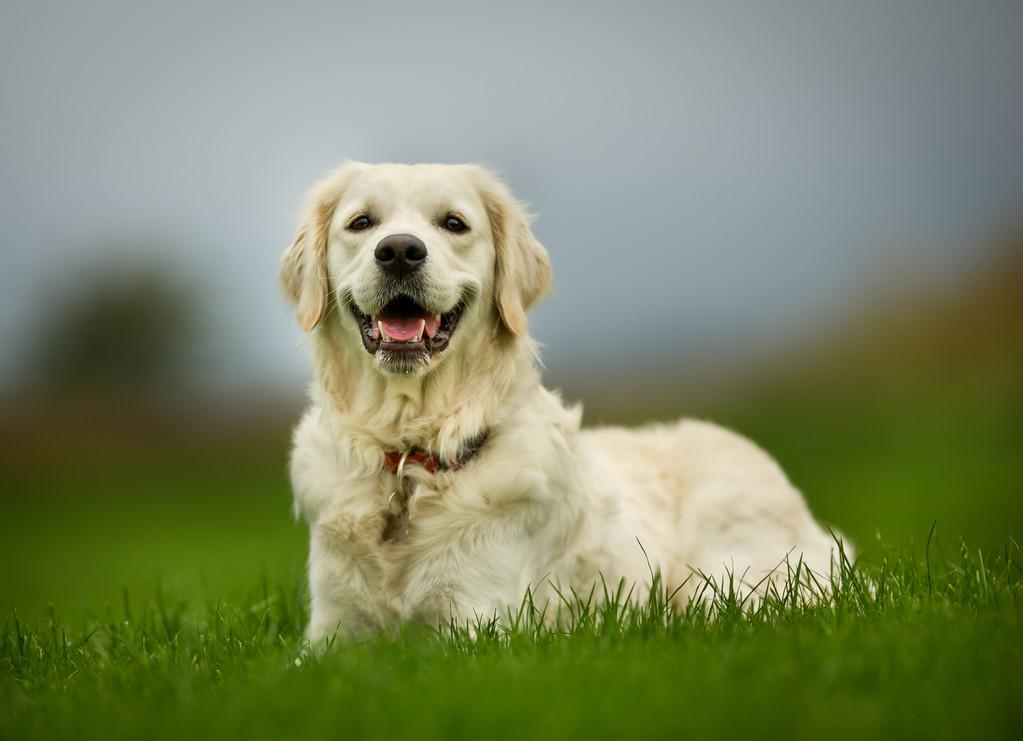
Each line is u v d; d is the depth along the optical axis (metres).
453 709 4.12
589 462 7.21
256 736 4.00
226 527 25.25
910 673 4.40
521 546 6.46
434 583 6.34
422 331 6.44
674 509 8.10
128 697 4.86
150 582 14.77
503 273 7.07
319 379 6.92
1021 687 4.18
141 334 48.34
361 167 7.25
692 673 4.47
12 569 18.45
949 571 6.89
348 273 6.80
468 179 7.16
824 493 22.30
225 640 6.32
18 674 6.00
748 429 40.19
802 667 4.52
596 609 5.99
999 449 34.28
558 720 3.96
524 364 6.94
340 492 6.54
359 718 4.11
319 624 6.64
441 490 6.42
